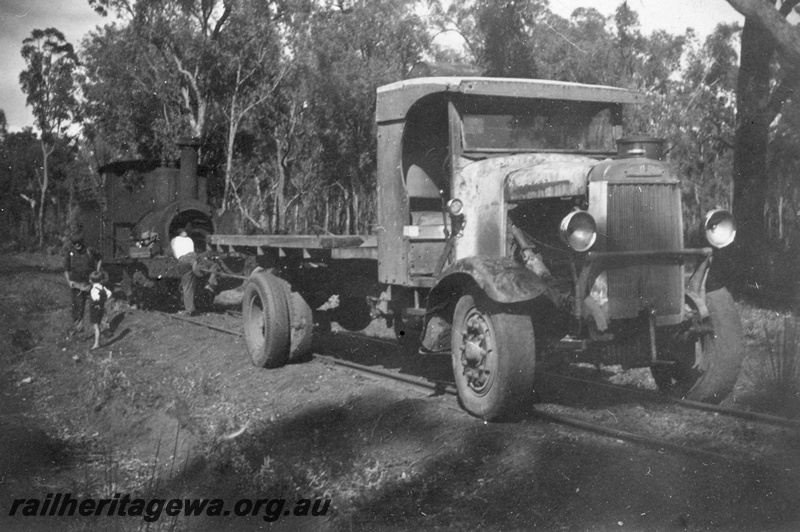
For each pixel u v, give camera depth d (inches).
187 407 308.2
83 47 1258.0
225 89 1248.8
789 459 188.4
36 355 447.8
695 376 248.4
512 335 226.7
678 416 233.0
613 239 224.5
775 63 553.3
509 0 768.3
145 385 346.9
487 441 217.2
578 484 184.1
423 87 270.2
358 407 271.3
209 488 226.5
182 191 674.8
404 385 294.4
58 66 1435.8
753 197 486.3
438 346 261.0
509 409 229.8
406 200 281.6
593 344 231.6
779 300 429.7
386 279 289.7
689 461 190.5
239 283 580.7
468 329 245.0
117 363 403.5
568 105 278.4
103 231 709.3
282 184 1336.1
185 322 525.7
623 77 872.9
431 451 221.1
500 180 251.3
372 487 203.9
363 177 1129.4
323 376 324.2
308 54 1086.4
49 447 287.0
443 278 247.8
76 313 491.5
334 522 186.4
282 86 1233.4
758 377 264.7
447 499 190.2
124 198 700.0
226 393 327.9
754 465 183.0
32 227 1883.6
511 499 182.9
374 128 1072.8
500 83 264.7
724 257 415.2
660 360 233.0
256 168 1422.2
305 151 1346.0
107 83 1256.2
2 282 867.4
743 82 495.2
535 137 274.4
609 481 183.8
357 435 247.9
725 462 186.7
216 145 1307.8
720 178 1087.0
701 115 1032.8
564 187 231.5
